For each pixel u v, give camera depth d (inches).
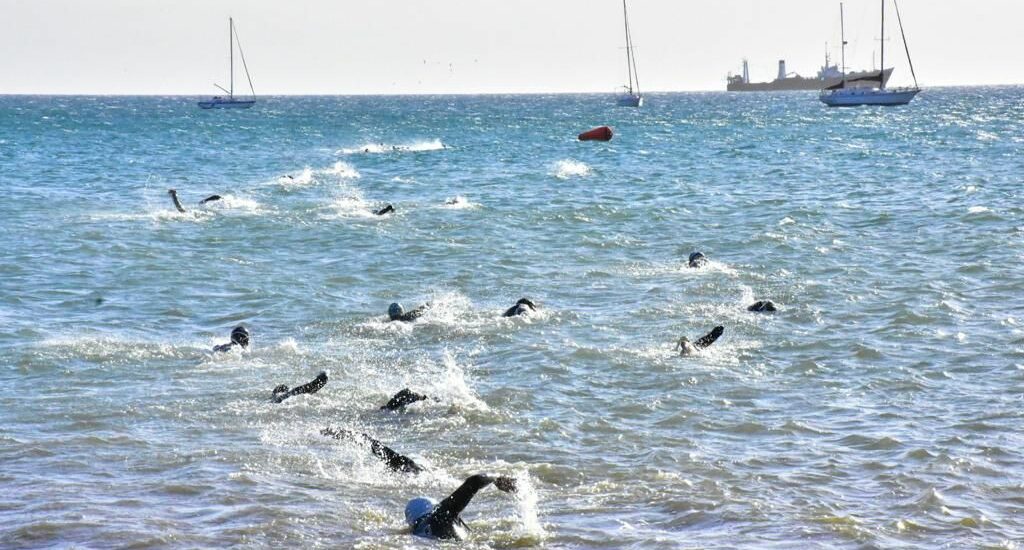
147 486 627.8
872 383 836.0
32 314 1095.6
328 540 556.7
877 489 617.3
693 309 1104.2
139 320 1079.0
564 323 1047.6
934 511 582.9
